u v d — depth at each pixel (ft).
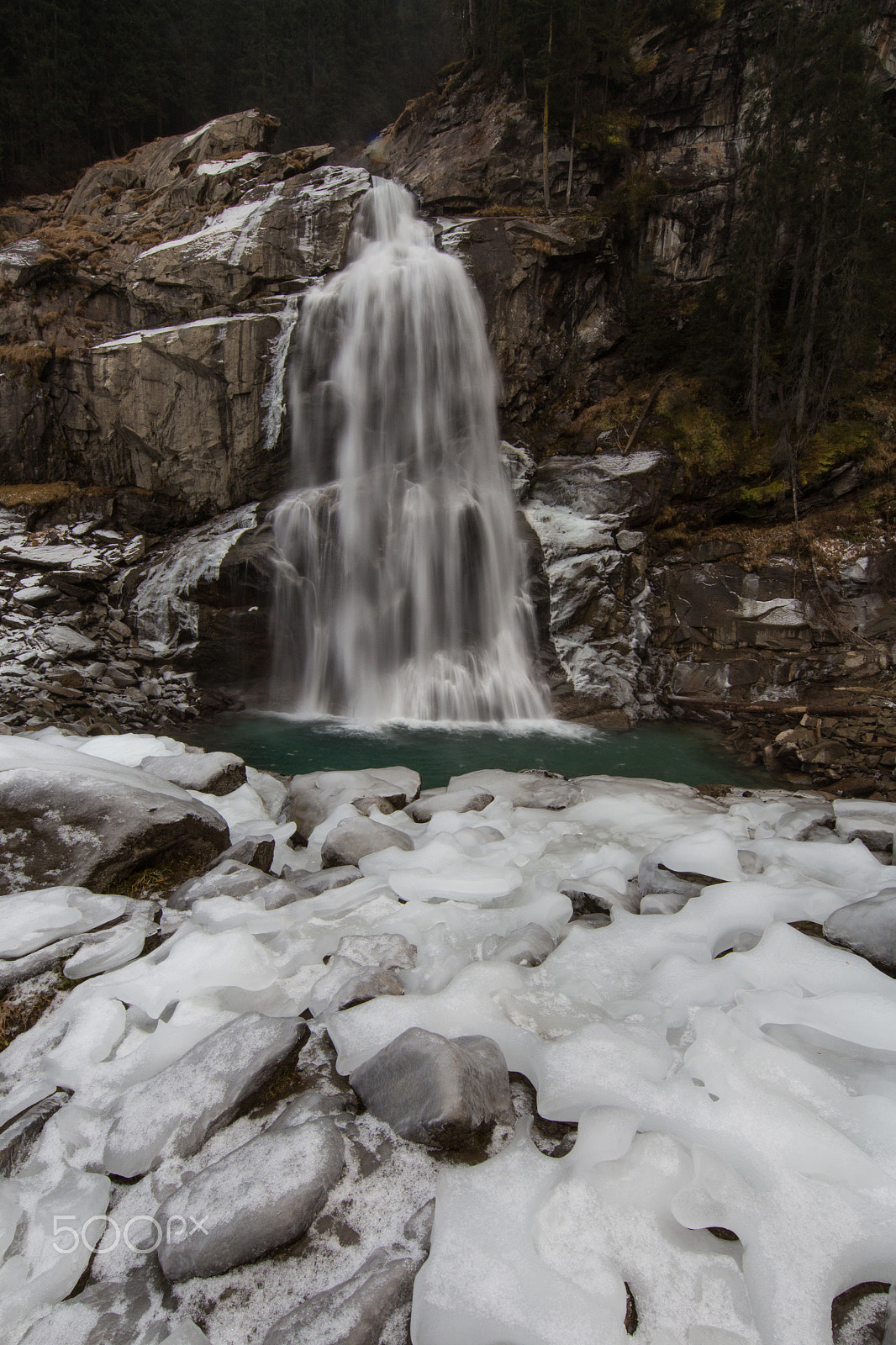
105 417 54.08
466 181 67.87
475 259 55.57
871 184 50.83
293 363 51.57
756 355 50.90
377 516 48.19
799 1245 4.96
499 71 75.72
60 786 11.37
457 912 10.03
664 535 49.98
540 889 10.69
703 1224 5.12
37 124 97.50
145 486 54.60
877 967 8.44
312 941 9.17
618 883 10.80
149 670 45.57
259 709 46.68
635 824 14.35
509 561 47.93
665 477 49.98
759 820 14.55
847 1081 6.44
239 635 47.09
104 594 49.08
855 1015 6.95
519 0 65.82
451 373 54.49
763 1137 5.68
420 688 46.32
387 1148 5.95
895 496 48.11
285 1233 5.18
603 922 9.70
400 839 12.87
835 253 51.44
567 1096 6.20
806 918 9.45
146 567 49.73
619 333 60.95
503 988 7.68
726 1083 6.16
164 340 51.21
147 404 52.47
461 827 13.76
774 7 53.93
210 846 12.28
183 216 62.85
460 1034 7.12
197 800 13.07
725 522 51.90
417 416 54.24
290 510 48.57
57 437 55.93
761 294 51.16
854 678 43.32
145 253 57.98
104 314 58.59
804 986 7.68
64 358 54.49
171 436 52.60
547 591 46.93
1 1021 8.11
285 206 55.98
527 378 57.41
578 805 15.55
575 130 66.39
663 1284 4.85
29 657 42.22
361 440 53.47
